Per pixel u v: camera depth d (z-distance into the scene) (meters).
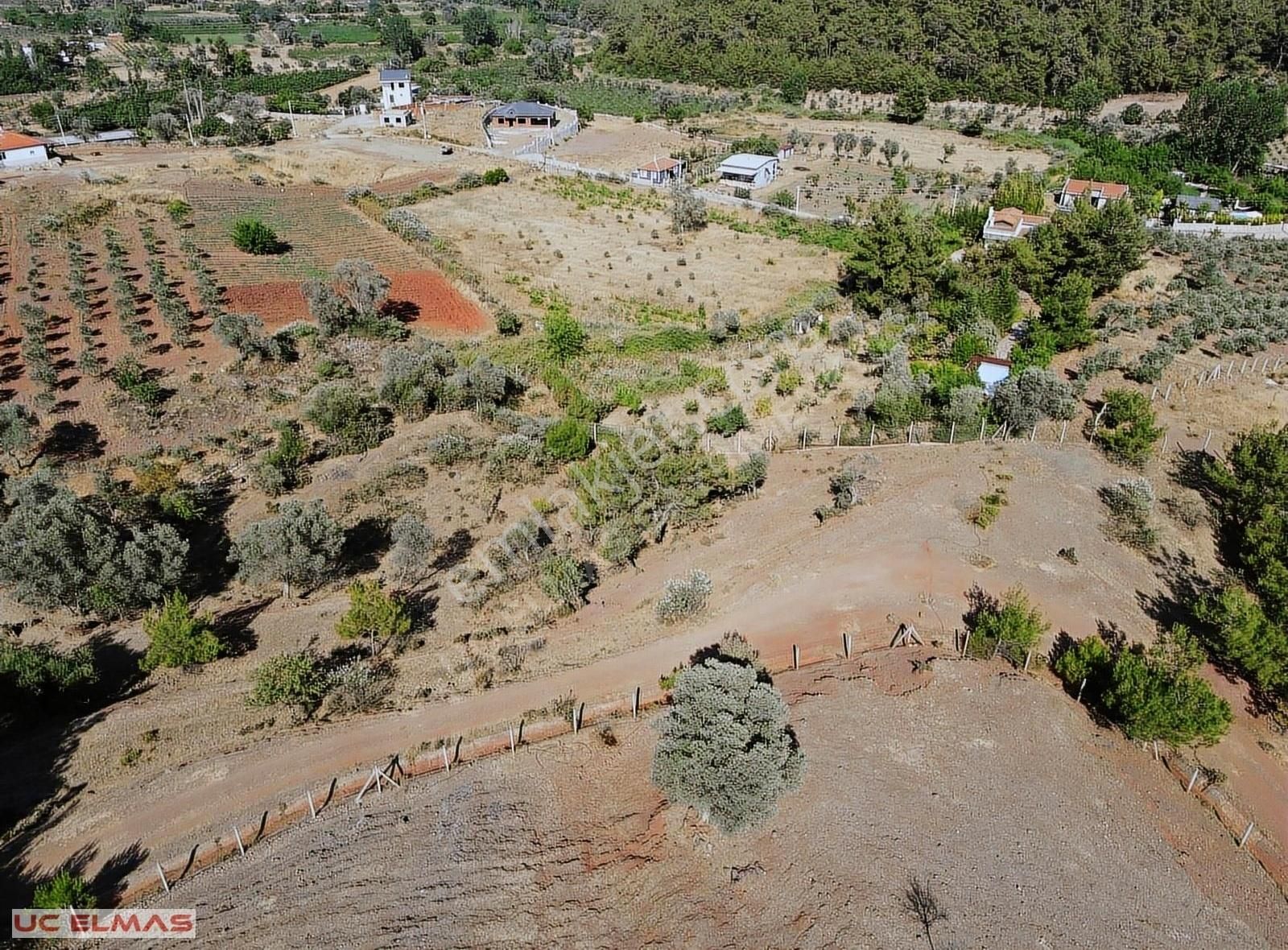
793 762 27.33
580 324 70.06
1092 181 105.31
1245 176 117.62
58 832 27.80
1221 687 34.09
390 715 32.69
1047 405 53.41
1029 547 42.28
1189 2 173.75
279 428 53.47
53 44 188.25
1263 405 57.53
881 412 53.53
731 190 109.00
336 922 24.84
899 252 71.19
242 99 146.00
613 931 24.59
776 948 24.02
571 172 113.94
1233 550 42.53
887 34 180.38
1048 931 24.56
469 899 25.45
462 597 39.56
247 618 38.25
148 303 70.06
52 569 36.28
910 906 25.06
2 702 31.09
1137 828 27.97
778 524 44.62
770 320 71.94
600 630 37.41
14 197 90.94
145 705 33.03
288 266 81.19
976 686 33.53
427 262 84.31
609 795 29.06
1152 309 73.06
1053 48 161.88
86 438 51.66
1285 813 28.95
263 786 29.53
